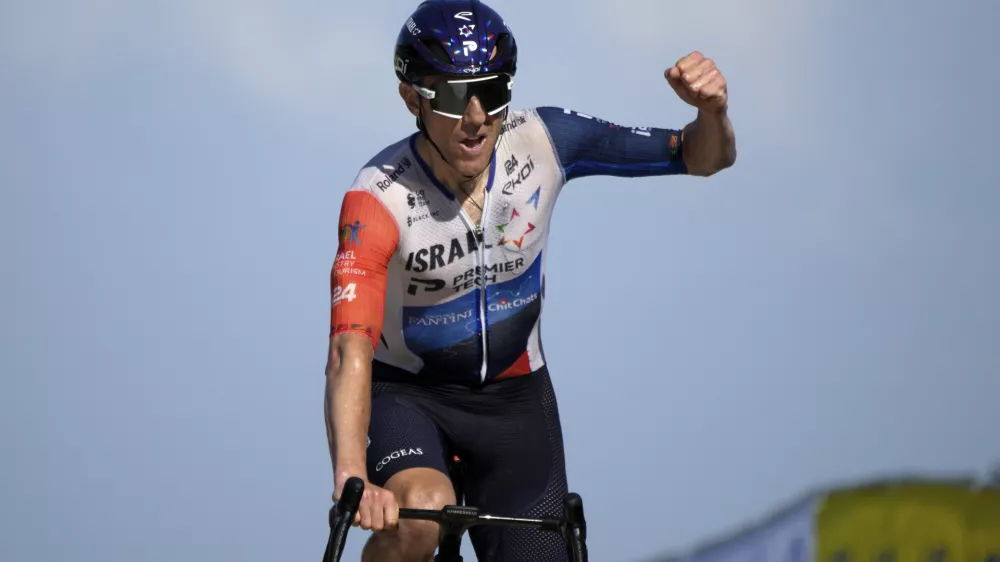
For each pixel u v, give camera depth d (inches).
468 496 523.2
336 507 381.1
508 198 493.4
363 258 464.8
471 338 502.6
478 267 494.9
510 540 511.5
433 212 484.4
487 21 459.2
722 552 1255.5
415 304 496.1
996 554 1112.2
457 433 511.2
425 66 453.1
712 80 462.6
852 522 1142.3
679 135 504.4
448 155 464.1
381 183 480.7
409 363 508.4
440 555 403.2
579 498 390.9
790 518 1194.6
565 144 502.6
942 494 1130.0
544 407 526.0
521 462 515.5
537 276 512.1
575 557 387.5
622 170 511.8
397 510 383.6
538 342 529.0
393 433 480.4
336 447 415.8
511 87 461.7
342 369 434.3
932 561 1123.9
